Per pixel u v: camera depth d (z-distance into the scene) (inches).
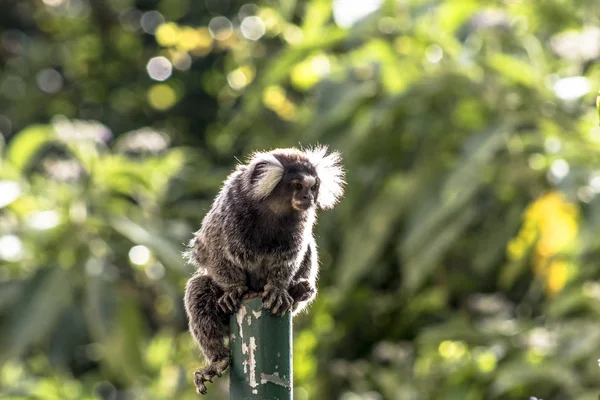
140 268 489.7
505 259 527.8
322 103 527.8
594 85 510.6
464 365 460.8
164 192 541.6
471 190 465.1
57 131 515.2
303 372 526.6
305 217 262.1
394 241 532.4
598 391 425.7
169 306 529.7
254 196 257.0
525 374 430.6
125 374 466.9
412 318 536.7
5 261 477.1
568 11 558.6
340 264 505.4
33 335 449.7
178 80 722.8
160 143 558.9
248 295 239.1
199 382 250.7
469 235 516.4
